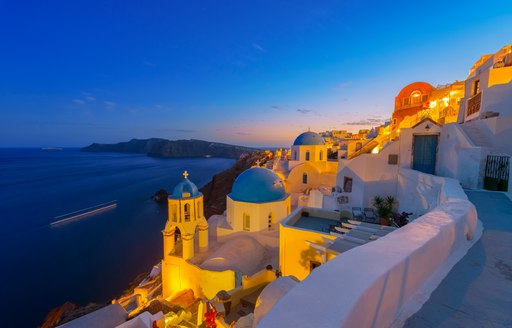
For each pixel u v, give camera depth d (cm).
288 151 5850
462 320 236
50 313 2428
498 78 1362
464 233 425
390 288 227
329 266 226
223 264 1544
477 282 302
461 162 1058
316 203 1886
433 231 344
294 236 1098
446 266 340
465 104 1588
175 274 1803
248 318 782
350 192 1708
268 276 1244
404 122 2298
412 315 240
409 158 1427
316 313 162
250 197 1894
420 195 1182
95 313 957
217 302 1050
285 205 1947
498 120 1051
